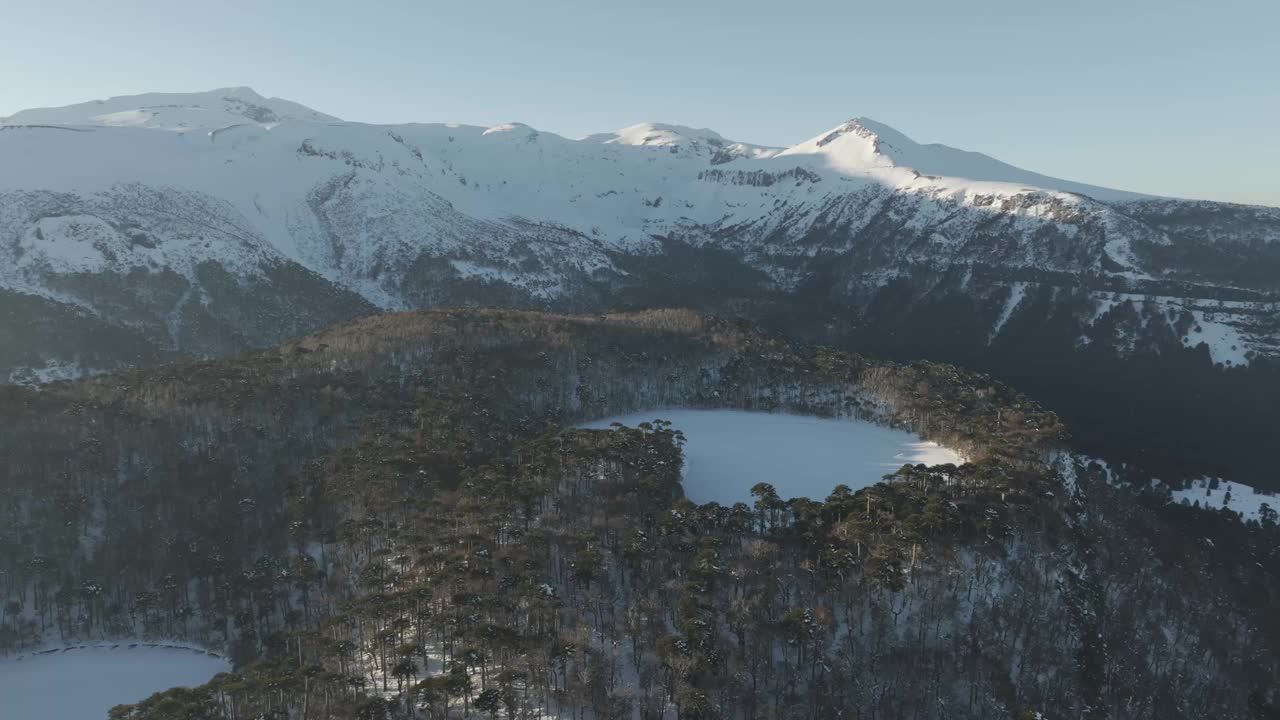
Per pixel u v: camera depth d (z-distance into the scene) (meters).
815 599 106.50
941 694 94.50
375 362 197.00
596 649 94.88
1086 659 105.25
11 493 130.62
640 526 120.69
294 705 88.06
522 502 124.69
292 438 157.12
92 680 106.31
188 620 118.44
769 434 193.50
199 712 84.12
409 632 98.06
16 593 120.12
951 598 107.38
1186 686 109.81
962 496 134.62
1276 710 110.88
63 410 156.75
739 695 90.25
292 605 117.62
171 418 157.50
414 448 149.00
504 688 84.88
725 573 106.88
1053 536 129.62
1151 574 136.62
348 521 123.12
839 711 90.00
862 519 118.06
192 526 131.38
